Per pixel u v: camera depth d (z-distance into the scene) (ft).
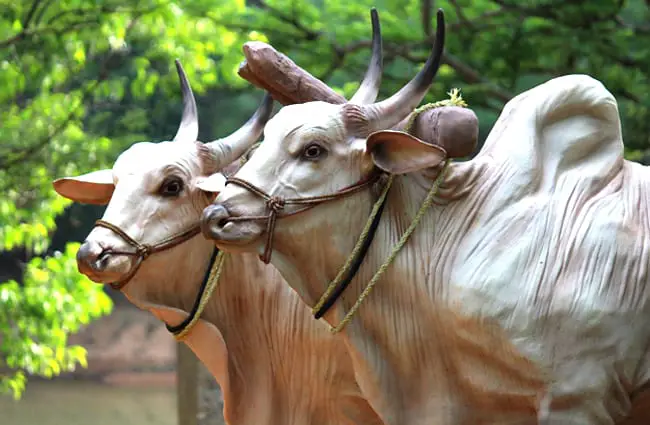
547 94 22.48
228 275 25.53
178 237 24.49
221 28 49.78
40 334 46.34
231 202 20.95
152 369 86.28
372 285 21.90
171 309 24.95
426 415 22.17
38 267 51.24
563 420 20.56
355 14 52.54
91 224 92.32
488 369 21.24
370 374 22.34
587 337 20.51
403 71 56.44
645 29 47.01
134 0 46.34
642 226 21.33
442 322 21.61
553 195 21.76
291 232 21.26
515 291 20.77
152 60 55.11
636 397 21.26
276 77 23.44
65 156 48.91
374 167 21.61
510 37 47.37
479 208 21.77
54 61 47.50
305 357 24.95
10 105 51.98
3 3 45.27
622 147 22.57
